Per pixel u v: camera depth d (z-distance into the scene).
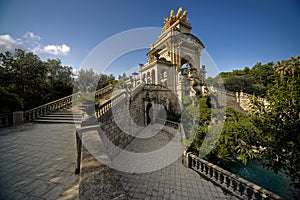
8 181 3.40
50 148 5.47
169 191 5.10
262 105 3.85
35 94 21.53
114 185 2.16
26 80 21.95
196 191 5.12
